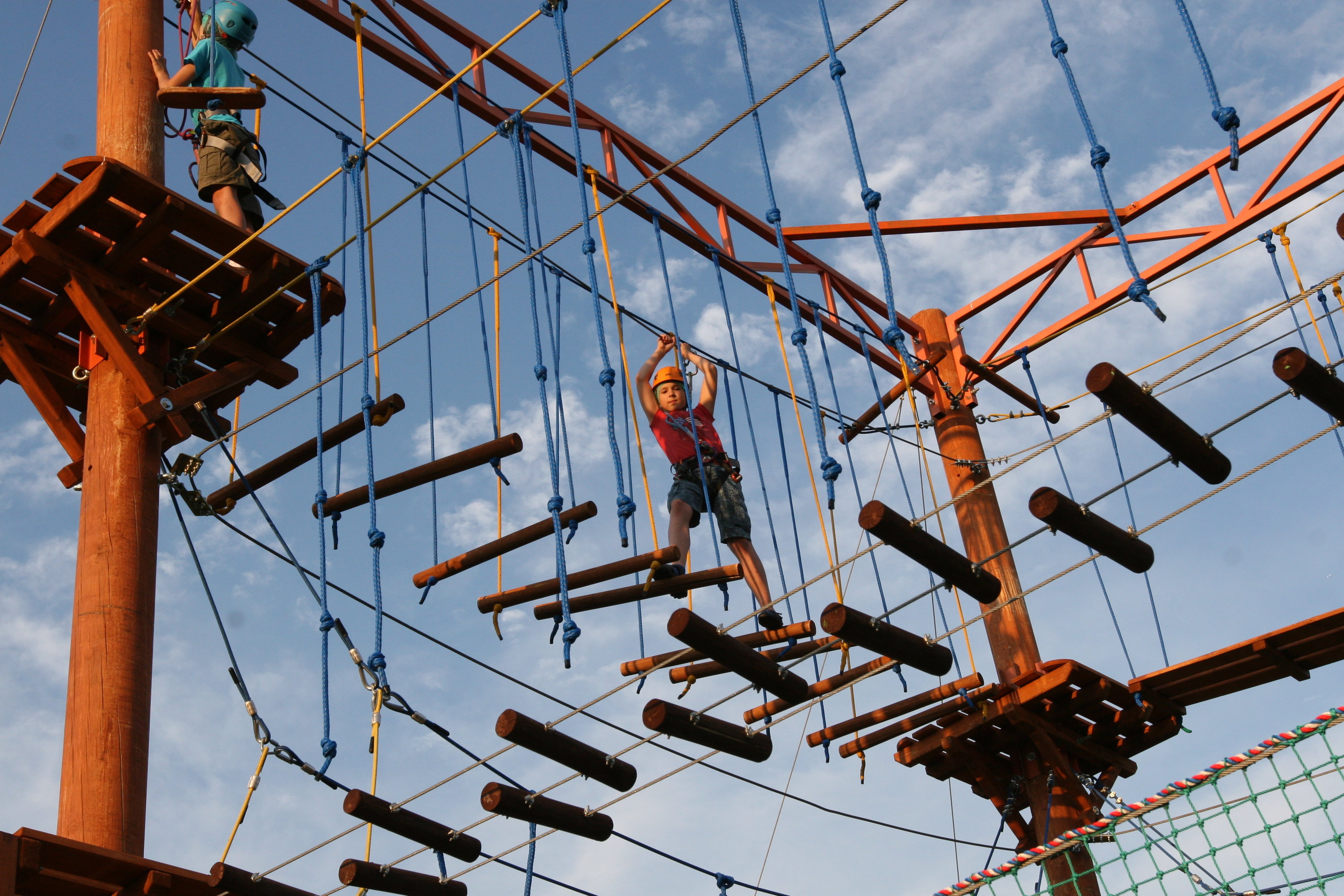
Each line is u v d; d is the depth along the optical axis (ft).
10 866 22.13
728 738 25.14
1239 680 35.65
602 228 29.04
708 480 29.12
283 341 30.53
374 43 35.01
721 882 29.78
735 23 23.11
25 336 29.73
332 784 26.30
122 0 31.04
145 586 27.45
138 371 28.19
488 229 34.45
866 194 20.95
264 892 25.98
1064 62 20.10
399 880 28.12
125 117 29.60
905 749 38.96
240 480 29.35
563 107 38.73
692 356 31.30
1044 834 37.45
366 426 27.66
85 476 28.30
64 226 27.68
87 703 25.93
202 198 30.86
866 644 23.12
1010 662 39.34
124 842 24.93
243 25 32.01
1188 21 18.72
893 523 21.12
